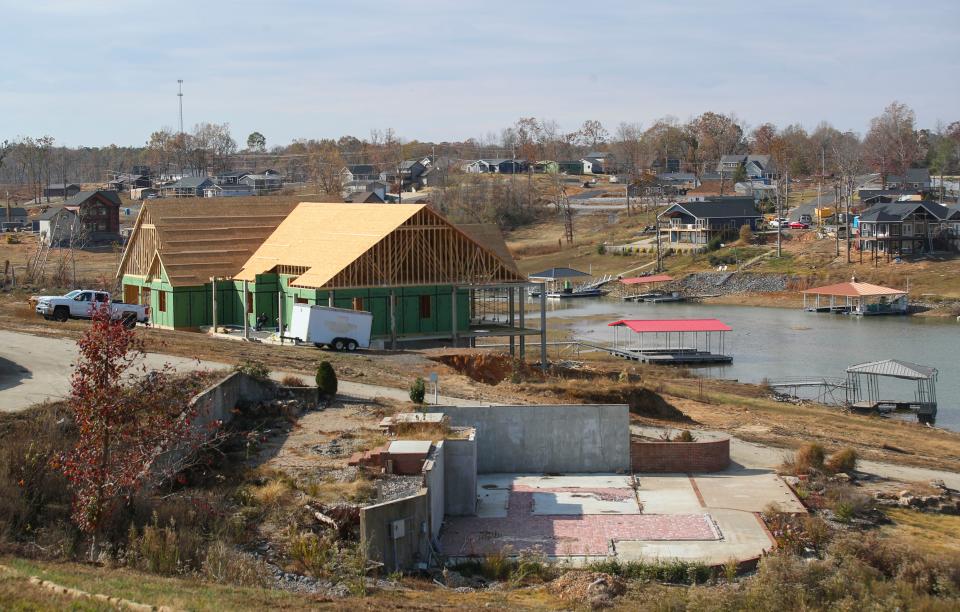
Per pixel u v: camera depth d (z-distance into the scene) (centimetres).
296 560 2483
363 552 2494
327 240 6912
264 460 3212
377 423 3700
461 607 2222
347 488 2873
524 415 3756
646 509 3225
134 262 7762
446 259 6725
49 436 2952
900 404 6231
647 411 4781
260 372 3941
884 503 3519
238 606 1962
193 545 2433
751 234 15238
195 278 7125
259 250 7388
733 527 3027
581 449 3762
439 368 5422
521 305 6981
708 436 4134
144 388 2548
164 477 2789
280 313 6350
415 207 6631
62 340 5116
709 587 2514
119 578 2122
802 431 4834
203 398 3306
